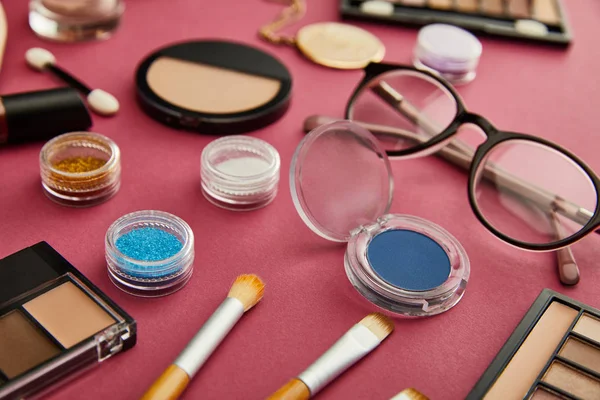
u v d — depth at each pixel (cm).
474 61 50
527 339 37
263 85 46
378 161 41
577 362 37
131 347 36
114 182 41
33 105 42
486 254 41
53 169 39
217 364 36
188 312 37
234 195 41
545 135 47
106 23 49
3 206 40
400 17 53
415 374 36
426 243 40
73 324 35
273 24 52
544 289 39
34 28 49
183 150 44
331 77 49
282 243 40
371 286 38
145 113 45
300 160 39
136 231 38
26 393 34
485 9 54
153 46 49
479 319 38
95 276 38
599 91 51
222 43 49
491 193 43
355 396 35
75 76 47
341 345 36
